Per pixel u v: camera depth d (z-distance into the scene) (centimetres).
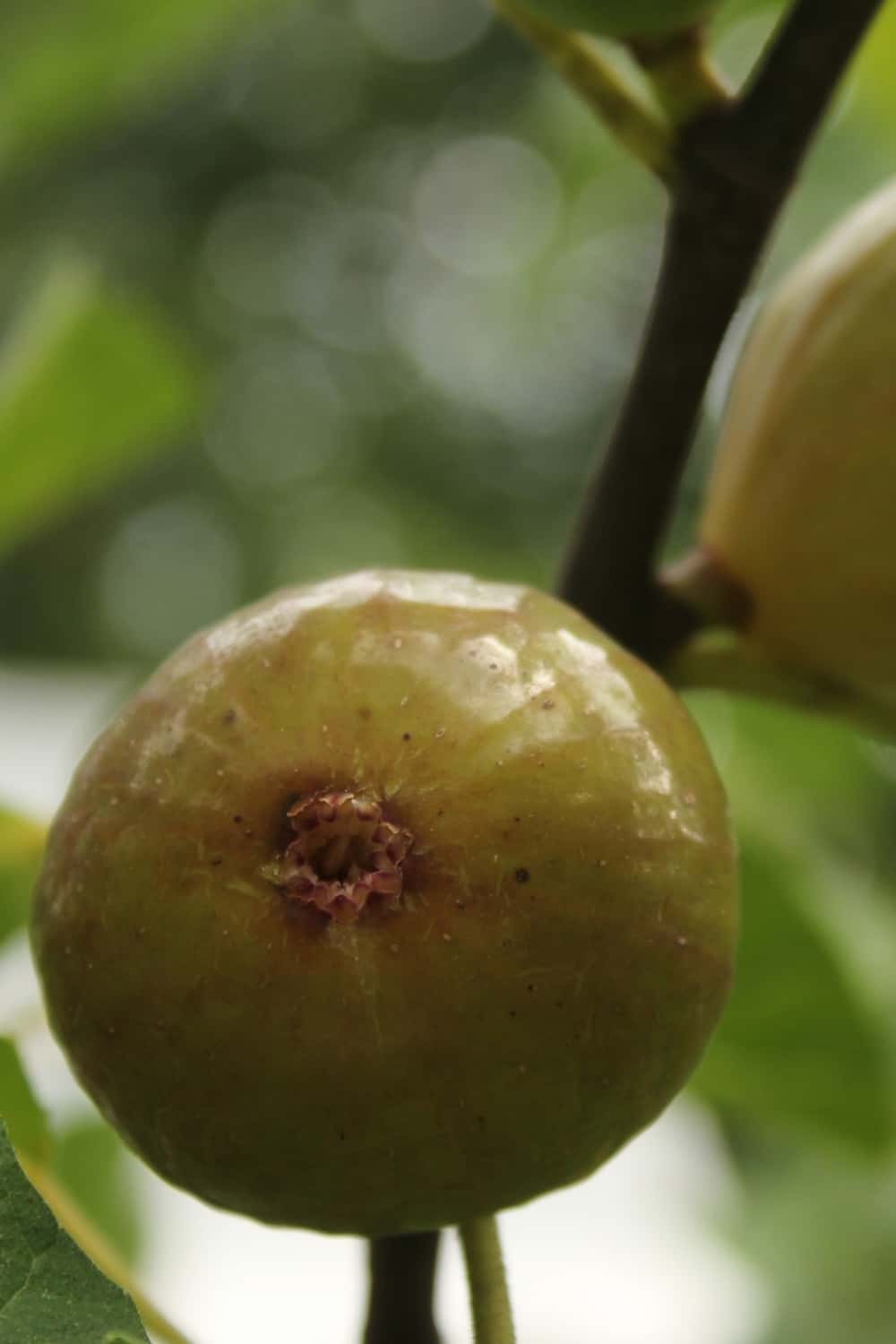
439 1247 32
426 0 232
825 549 33
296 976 28
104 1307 27
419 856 28
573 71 32
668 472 32
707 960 28
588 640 29
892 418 33
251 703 28
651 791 28
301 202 242
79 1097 46
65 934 28
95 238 208
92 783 28
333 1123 28
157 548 185
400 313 235
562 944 28
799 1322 59
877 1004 47
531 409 221
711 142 32
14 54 43
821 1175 60
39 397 44
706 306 32
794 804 58
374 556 194
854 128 61
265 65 233
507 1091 28
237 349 228
